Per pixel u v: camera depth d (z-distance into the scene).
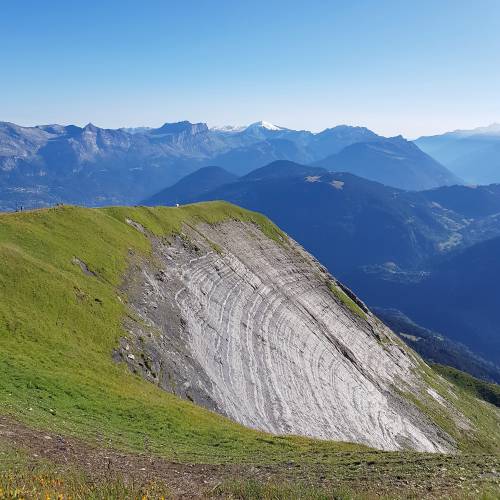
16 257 49.22
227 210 117.88
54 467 22.33
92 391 37.69
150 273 70.75
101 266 62.19
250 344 76.69
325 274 130.25
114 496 18.36
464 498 21.11
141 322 57.66
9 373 34.59
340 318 113.12
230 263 94.25
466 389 160.88
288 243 127.56
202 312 73.56
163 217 90.56
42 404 32.44
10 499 15.71
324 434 68.06
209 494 21.56
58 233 62.81
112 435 31.77
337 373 90.94
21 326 41.72
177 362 56.50
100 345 47.84
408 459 32.41
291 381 76.38
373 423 83.19
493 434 116.62
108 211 79.69
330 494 21.30
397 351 122.25
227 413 55.75
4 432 25.78
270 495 21.22
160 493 20.45
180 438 35.75
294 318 96.19
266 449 36.91
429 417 101.69
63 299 48.66
